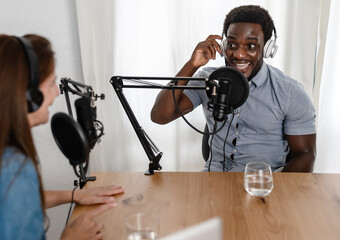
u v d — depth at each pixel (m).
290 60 2.25
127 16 2.23
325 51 2.27
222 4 2.19
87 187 1.36
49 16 2.29
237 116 1.80
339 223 1.10
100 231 1.07
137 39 2.26
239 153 1.83
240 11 1.75
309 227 1.08
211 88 1.32
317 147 2.38
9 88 0.87
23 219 0.87
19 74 0.87
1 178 0.85
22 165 0.88
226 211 1.17
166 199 1.25
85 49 2.26
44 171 2.46
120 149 2.42
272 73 1.79
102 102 2.33
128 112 1.43
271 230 1.07
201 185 1.36
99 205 1.23
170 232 1.07
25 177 0.88
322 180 1.38
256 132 1.81
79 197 1.25
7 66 0.86
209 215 1.15
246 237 1.04
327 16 2.16
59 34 2.31
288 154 1.86
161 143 2.41
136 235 0.94
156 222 0.97
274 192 1.29
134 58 2.29
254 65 1.75
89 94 1.24
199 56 1.72
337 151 2.39
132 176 1.45
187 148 2.40
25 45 0.89
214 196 1.27
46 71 0.96
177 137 2.38
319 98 2.32
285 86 1.75
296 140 1.78
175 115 1.87
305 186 1.33
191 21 2.22
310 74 2.24
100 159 2.40
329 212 1.16
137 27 2.25
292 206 1.20
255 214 1.15
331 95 2.31
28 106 0.92
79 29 2.23
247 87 1.30
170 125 2.38
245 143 1.81
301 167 1.68
